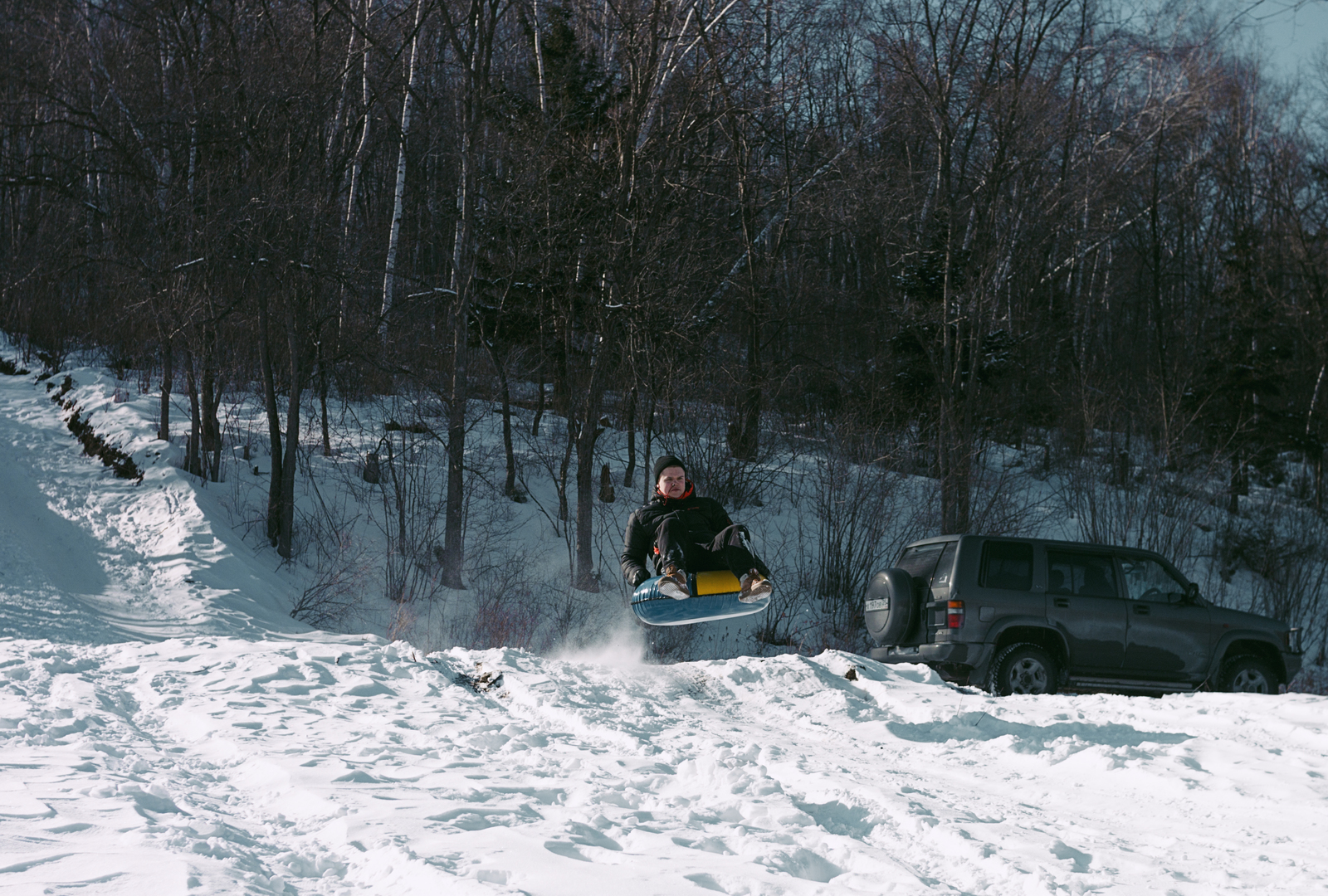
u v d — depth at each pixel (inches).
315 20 792.3
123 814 138.4
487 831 143.4
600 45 956.6
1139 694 473.1
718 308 945.5
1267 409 1272.1
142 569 626.5
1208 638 470.3
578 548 738.2
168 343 781.3
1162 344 1333.7
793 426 1019.9
